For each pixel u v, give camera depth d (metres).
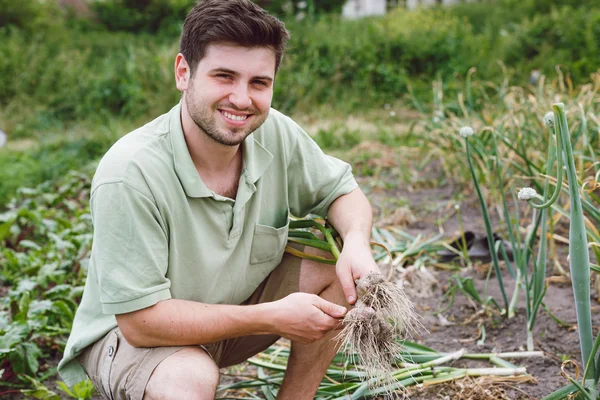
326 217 2.62
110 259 1.98
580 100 4.88
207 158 2.13
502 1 14.67
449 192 5.33
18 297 3.26
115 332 2.16
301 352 2.36
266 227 2.30
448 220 4.67
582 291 2.11
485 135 4.89
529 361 2.81
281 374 2.92
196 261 2.15
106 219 1.98
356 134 7.67
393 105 9.99
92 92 10.16
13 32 12.38
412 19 12.76
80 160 7.51
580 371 2.68
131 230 1.98
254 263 2.35
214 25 1.97
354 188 2.54
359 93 10.33
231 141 2.06
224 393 2.85
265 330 2.09
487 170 4.52
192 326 2.03
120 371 2.08
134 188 1.98
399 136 7.50
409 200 5.22
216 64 1.99
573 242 2.08
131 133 2.13
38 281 3.59
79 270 3.96
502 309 3.25
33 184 6.72
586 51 10.86
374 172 6.15
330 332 2.34
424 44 11.14
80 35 13.77
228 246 2.20
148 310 2.01
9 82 10.71
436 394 2.60
